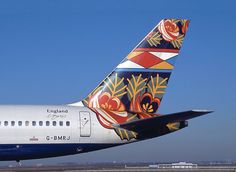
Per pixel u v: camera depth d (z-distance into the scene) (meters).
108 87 37.78
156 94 38.19
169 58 38.78
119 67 38.03
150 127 35.41
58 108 36.09
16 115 34.97
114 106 37.53
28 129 34.78
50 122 35.25
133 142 36.53
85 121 35.81
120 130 36.12
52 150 35.16
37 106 36.00
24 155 34.91
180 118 32.47
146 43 38.62
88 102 37.47
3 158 34.78
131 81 37.97
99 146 36.00
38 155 35.25
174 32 39.19
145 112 37.78
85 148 35.78
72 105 37.38
